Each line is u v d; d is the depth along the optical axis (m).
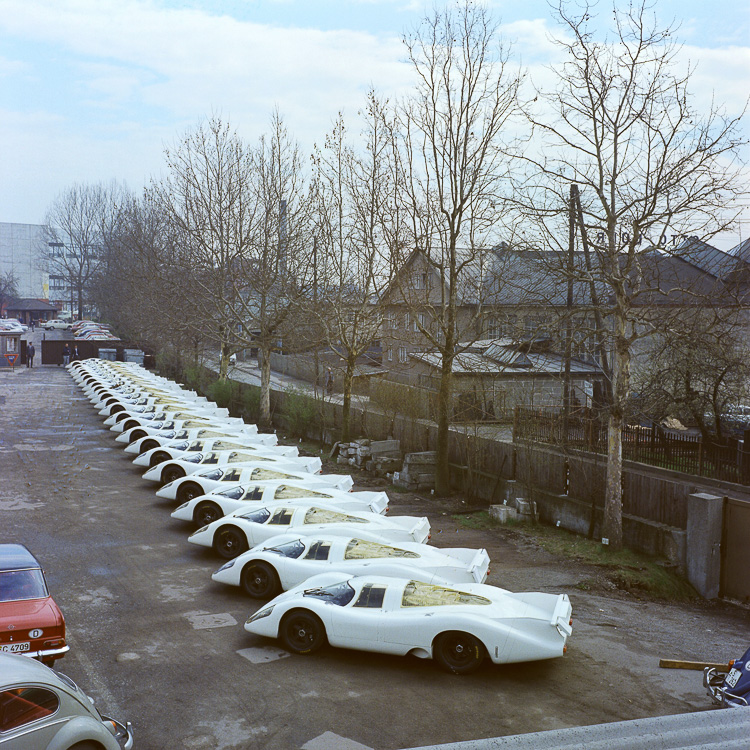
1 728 5.27
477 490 21.98
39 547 14.94
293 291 33.12
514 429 23.95
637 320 16.48
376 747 7.39
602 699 8.65
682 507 15.87
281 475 17.56
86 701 5.95
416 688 8.84
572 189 16.61
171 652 9.89
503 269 21.62
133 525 16.95
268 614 10.05
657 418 23.02
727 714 2.74
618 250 15.88
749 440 21.59
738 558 14.46
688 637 11.55
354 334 27.91
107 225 121.31
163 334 52.72
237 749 7.34
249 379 54.94
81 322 114.31
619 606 13.02
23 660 5.92
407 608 9.62
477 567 10.86
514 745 2.52
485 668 9.48
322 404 32.00
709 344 16.34
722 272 17.09
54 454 25.83
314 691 8.73
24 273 176.38
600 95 15.54
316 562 11.66
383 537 12.93
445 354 22.11
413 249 23.80
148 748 7.33
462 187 20.84
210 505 15.74
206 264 38.97
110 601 11.94
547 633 9.05
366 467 25.83
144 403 34.47
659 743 2.42
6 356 66.06
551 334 17.41
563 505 18.73
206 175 37.41
